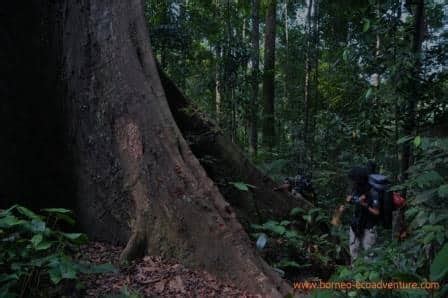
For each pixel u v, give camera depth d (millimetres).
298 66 16125
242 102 10984
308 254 5219
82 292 3307
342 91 8141
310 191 7027
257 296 3658
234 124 10867
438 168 3689
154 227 4094
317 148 10875
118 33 4859
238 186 5395
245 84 10984
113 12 4949
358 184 5035
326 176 9258
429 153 3631
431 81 4977
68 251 3770
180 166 4266
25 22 4840
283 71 17734
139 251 4000
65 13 4930
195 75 12617
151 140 4379
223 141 6035
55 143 4719
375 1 5445
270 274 3945
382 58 5258
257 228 5129
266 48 14984
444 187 3178
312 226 6031
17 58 4688
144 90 4602
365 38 5574
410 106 5152
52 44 4891
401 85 5023
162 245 4016
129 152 4391
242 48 10805
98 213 4445
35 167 4574
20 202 4398
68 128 4703
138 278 3676
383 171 7691
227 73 10758
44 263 3020
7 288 2750
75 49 4816
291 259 5109
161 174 4234
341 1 9078
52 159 4672
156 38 10055
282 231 5055
